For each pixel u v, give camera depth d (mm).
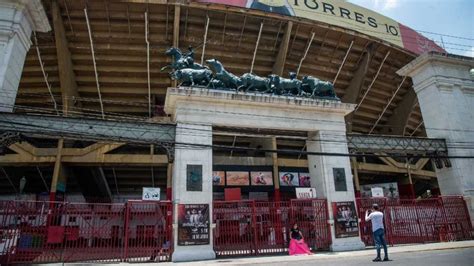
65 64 24469
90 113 25797
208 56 27719
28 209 13867
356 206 17719
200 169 15664
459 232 19453
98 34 25125
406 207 18984
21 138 15719
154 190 15805
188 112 16312
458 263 10102
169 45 26078
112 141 16281
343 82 32188
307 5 27969
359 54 30547
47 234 13703
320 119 18469
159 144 16281
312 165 18625
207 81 17172
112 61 26109
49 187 29172
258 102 17266
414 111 35031
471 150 22266
